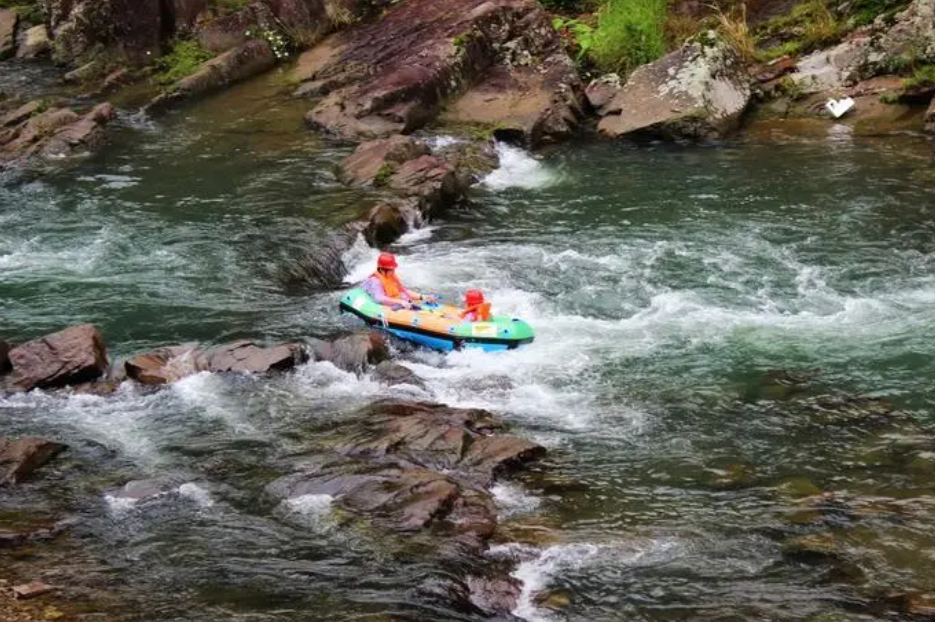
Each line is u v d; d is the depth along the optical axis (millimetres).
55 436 9422
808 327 11539
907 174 15758
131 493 8430
